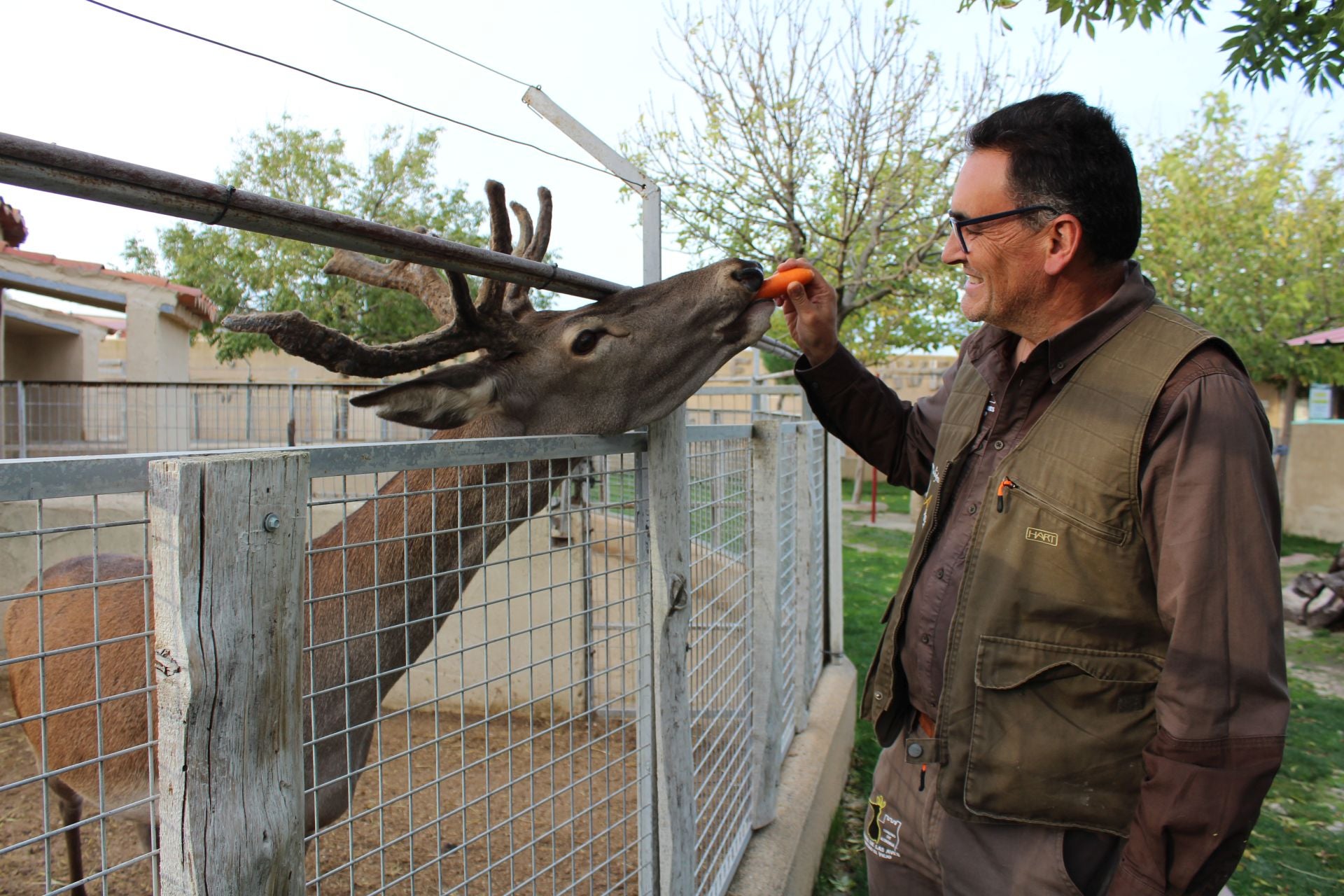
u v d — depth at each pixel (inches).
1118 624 58.9
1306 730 216.1
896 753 76.4
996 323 67.9
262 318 74.9
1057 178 60.5
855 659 255.6
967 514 68.4
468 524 87.1
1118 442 57.2
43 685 40.9
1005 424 66.0
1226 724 50.1
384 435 309.0
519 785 158.1
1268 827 169.0
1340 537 489.1
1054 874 61.4
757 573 131.3
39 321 548.1
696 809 107.9
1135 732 59.3
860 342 475.5
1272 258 556.1
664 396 97.4
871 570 392.2
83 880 42.8
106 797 82.5
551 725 70.1
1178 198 586.9
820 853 145.6
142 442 315.9
